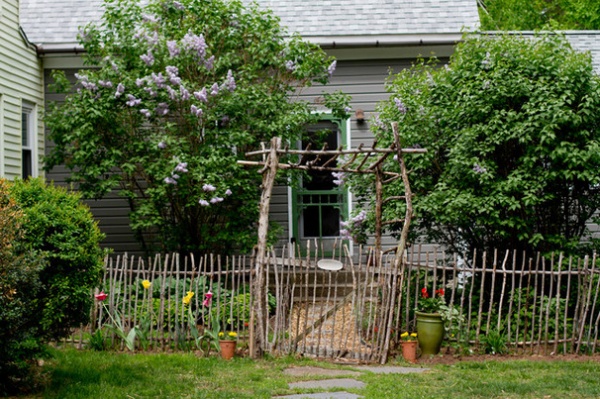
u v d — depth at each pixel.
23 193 6.59
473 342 8.07
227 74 10.44
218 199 9.52
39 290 6.25
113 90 10.23
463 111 8.71
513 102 8.70
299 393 6.04
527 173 8.41
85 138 10.17
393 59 12.47
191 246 10.61
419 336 7.78
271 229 10.70
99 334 7.93
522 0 24.52
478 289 9.19
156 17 10.81
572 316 8.74
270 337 8.43
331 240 12.41
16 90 11.20
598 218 9.34
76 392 5.96
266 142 10.42
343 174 9.60
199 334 8.46
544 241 8.98
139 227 10.91
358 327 7.93
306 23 12.71
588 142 8.28
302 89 12.45
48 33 12.59
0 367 5.88
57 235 6.37
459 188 8.78
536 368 7.08
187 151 10.15
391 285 7.71
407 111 9.20
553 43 9.04
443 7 12.92
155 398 5.86
